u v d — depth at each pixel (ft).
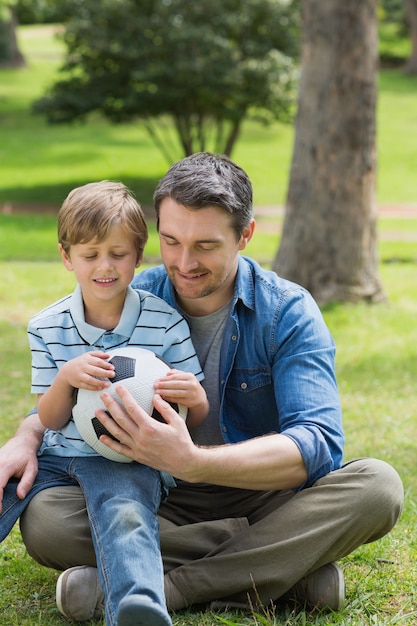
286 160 88.22
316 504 10.43
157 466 10.05
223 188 10.35
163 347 11.14
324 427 10.72
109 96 66.90
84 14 65.21
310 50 33.96
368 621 10.59
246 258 11.96
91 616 10.40
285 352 11.19
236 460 10.03
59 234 11.10
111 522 9.74
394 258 47.55
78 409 10.49
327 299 34.53
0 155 90.94
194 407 10.66
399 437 19.85
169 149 93.81
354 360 28.07
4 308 34.94
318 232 34.53
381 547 12.72
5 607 11.13
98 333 11.07
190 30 63.21
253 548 10.53
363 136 34.12
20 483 10.74
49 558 10.69
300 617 10.46
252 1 65.26
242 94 65.26
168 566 10.94
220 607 10.71
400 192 75.10
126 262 10.91
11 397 23.20
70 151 92.58
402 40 164.55
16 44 149.79
